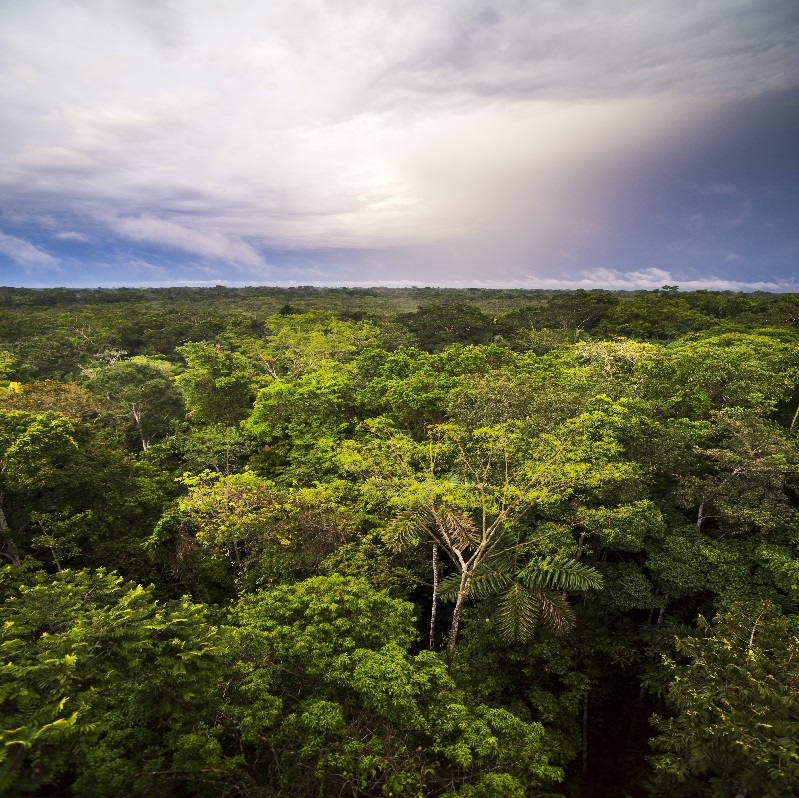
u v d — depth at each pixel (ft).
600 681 45.93
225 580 54.39
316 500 49.16
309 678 31.01
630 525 39.60
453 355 101.91
